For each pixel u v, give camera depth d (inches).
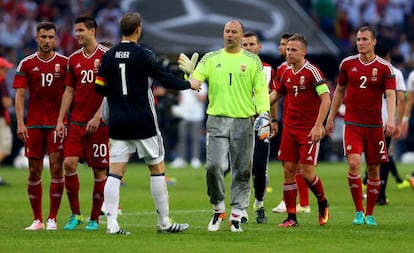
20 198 2361.0
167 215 1581.0
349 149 1776.6
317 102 1743.4
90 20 1670.8
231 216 1625.2
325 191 2598.4
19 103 1701.5
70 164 1680.6
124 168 1567.4
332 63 4131.4
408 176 2736.2
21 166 3737.7
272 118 1924.2
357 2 4800.7
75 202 1710.1
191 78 1585.9
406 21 4854.8
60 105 1707.7
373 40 1756.9
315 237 1550.2
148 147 1542.8
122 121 1530.5
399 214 1979.6
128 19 1545.3
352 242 1488.7
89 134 1676.9
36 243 1459.2
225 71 1588.3
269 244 1456.7
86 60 1668.3
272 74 1951.3
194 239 1505.9
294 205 1747.0
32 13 4160.9
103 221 1839.3
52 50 1705.2
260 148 1811.0
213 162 1584.6
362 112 1772.9
